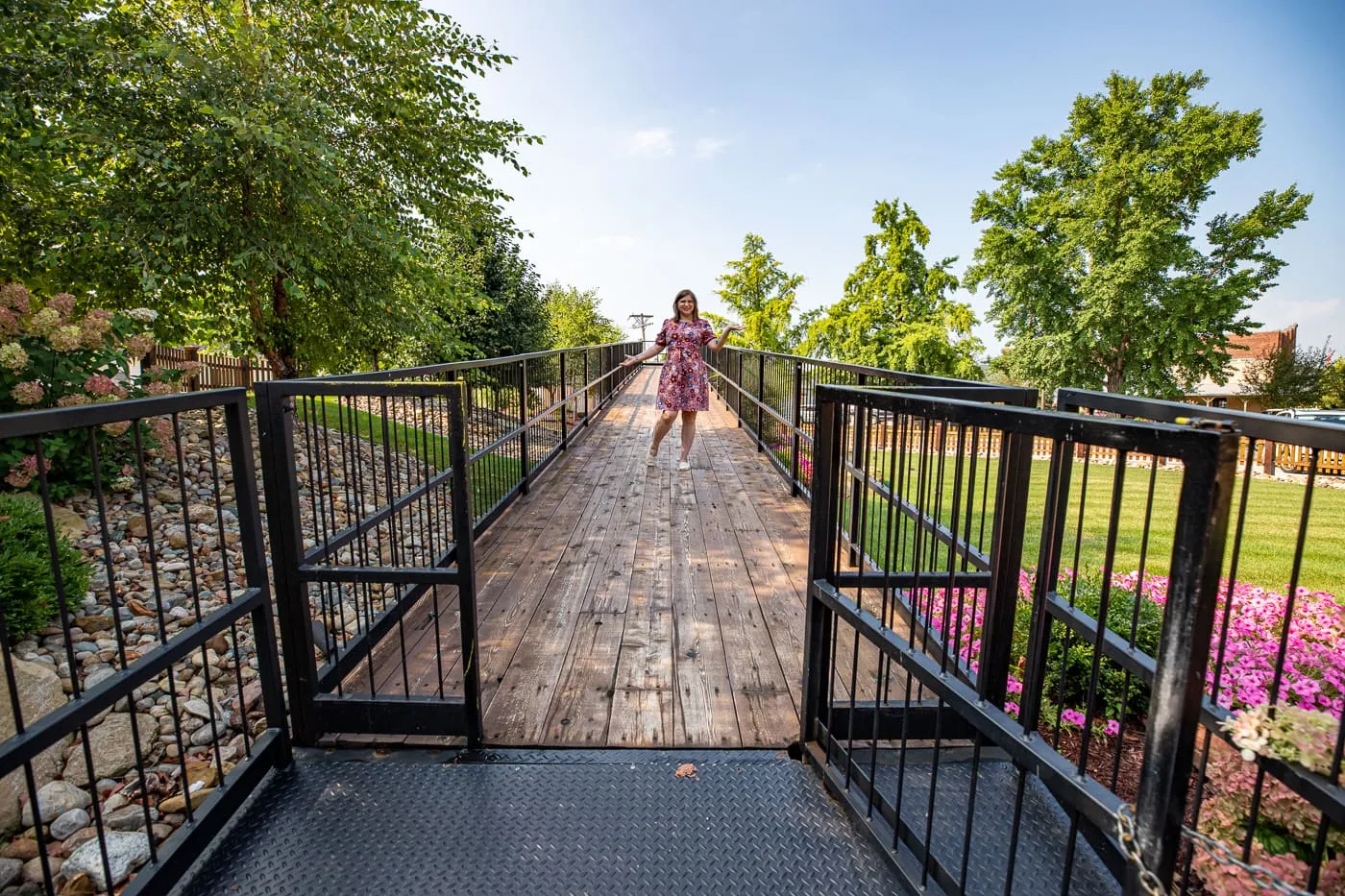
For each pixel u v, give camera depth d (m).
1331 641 2.06
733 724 2.07
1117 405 1.54
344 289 6.88
